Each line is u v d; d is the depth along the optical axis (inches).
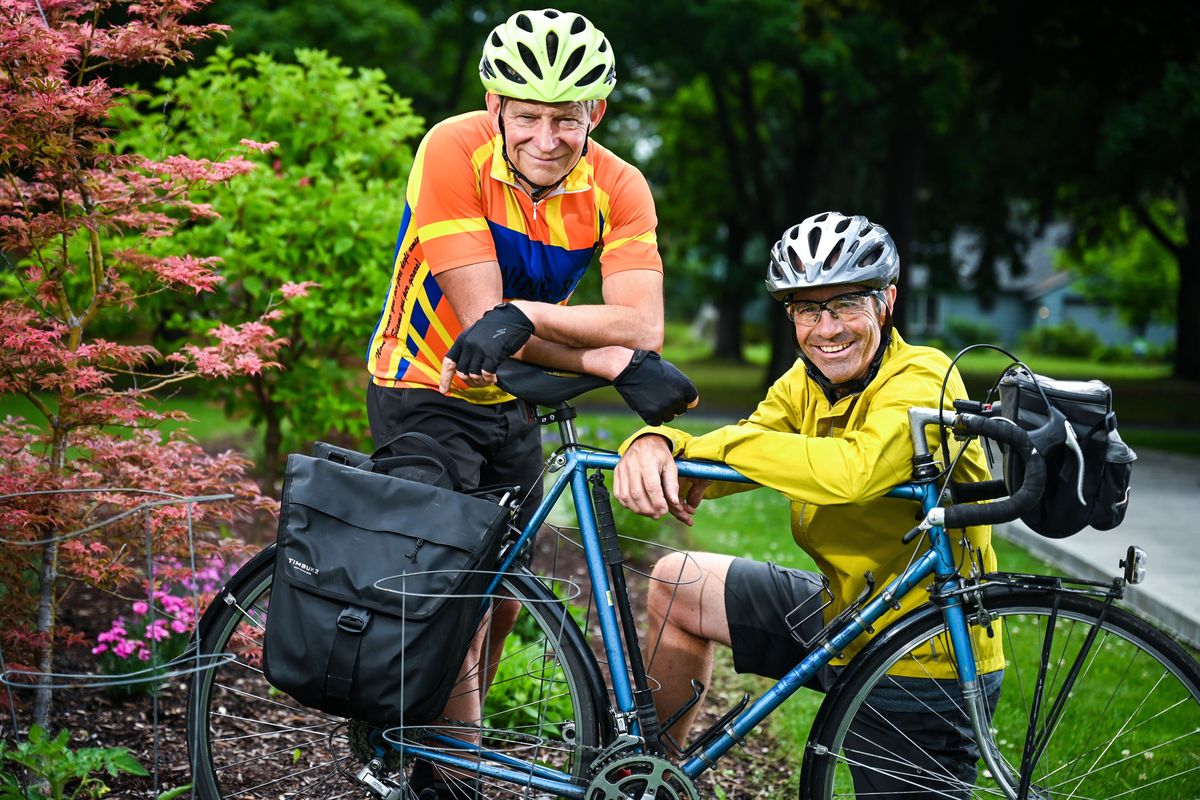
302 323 211.5
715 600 108.3
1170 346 1665.8
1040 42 464.1
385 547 95.3
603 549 103.7
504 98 101.4
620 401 813.9
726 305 1518.2
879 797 103.9
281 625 95.4
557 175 103.6
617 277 108.2
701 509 317.7
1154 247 1574.8
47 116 106.7
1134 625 97.3
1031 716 98.9
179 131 224.4
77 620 177.3
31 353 111.7
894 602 101.0
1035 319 2123.5
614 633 103.1
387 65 721.6
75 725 132.9
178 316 212.1
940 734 102.3
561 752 121.0
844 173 780.6
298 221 207.8
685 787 99.5
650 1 650.8
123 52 115.0
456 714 109.3
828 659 102.2
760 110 934.4
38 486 112.9
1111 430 90.0
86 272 192.1
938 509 91.8
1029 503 88.6
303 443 264.1
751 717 103.1
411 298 109.7
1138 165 683.4
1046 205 861.2
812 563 244.5
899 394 98.4
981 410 93.7
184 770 122.4
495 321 96.3
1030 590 97.8
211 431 455.5
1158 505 319.3
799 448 97.8
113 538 123.2
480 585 98.3
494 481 117.4
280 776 118.9
